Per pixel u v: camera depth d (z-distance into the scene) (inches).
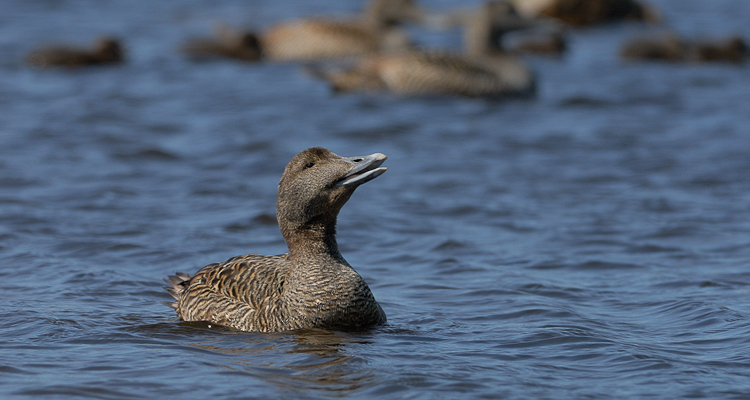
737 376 324.8
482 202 633.0
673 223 573.3
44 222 555.2
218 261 494.0
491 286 451.8
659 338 370.3
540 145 812.0
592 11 1540.4
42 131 812.6
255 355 347.3
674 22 1557.6
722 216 590.9
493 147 805.2
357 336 370.0
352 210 609.9
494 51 1067.3
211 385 314.7
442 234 556.1
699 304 411.8
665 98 1014.4
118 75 1111.0
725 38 1371.8
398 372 327.9
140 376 323.0
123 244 514.0
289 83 1108.5
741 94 1031.0
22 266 469.1
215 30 1469.0
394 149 793.6
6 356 341.7
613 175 705.6
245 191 651.5
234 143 792.9
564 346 359.3
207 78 1117.1
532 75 1056.2
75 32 1402.6
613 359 343.6
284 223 382.0
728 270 479.2
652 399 304.8
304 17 1620.3
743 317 391.5
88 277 454.0
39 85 1033.5
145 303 423.2
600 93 1050.1
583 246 530.0
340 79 1058.1
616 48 1362.0
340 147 792.3
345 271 377.1
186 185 664.4
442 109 983.6
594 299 431.5
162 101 967.0
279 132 838.5
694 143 804.6
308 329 372.5
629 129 868.0
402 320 397.1
